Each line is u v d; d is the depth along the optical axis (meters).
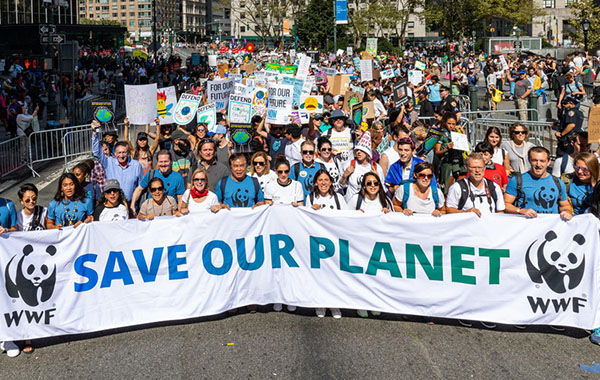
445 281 6.33
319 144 8.17
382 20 75.75
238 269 6.60
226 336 6.21
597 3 42.94
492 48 55.31
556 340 6.08
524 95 18.22
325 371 5.44
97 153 8.73
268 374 5.39
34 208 6.76
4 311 5.96
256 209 6.56
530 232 6.12
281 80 12.35
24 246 6.01
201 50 100.88
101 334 6.36
